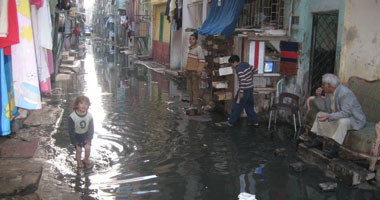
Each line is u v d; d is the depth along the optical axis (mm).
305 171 5117
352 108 5145
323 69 7770
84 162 5129
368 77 5734
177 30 16562
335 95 5355
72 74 15922
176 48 17172
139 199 4133
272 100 8414
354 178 4598
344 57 5832
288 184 4668
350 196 4359
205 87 9125
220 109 9172
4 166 4832
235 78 8219
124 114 8422
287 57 7848
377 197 4344
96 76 15562
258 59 8023
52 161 5230
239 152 5898
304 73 7617
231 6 8164
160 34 21719
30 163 4996
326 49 7738
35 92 4305
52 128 6977
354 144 5031
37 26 4941
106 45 47750
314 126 5723
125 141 6340
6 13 3477
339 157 5504
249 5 9109
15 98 4215
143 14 27562
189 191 4391
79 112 4832
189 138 6633
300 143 6105
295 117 7645
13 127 6297
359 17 5668
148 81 14305
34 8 4844
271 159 5590
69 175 4758
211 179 4773
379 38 5543
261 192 4414
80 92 11328
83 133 4973
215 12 9258
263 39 7836
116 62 22969
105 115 8266
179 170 5059
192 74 8648
